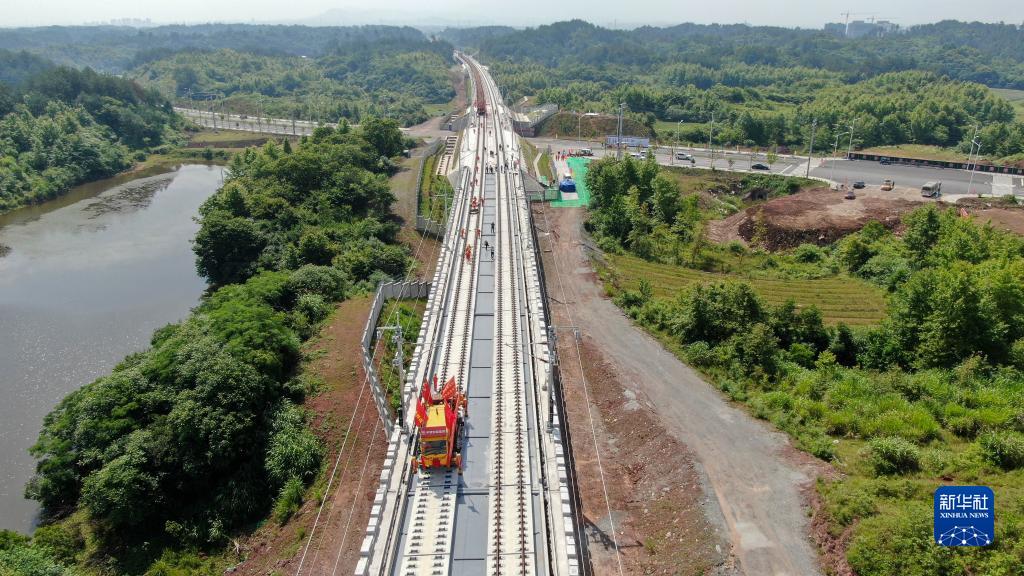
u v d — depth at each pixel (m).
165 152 193.12
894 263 84.44
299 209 101.50
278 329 62.75
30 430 63.78
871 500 37.34
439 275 69.88
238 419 50.94
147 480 46.94
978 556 32.06
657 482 45.66
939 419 47.72
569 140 188.25
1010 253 78.31
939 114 182.00
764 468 43.97
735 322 62.91
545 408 46.44
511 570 33.62
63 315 88.69
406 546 34.97
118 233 122.88
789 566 35.78
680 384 56.88
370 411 56.44
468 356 53.91
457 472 40.06
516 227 89.75
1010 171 143.25
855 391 52.75
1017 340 58.88
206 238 90.38
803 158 165.25
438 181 130.25
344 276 82.81
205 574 44.16
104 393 51.88
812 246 97.62
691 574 36.97
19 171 144.00
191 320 66.81
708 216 120.38
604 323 70.31
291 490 48.91
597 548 41.25
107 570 45.38
